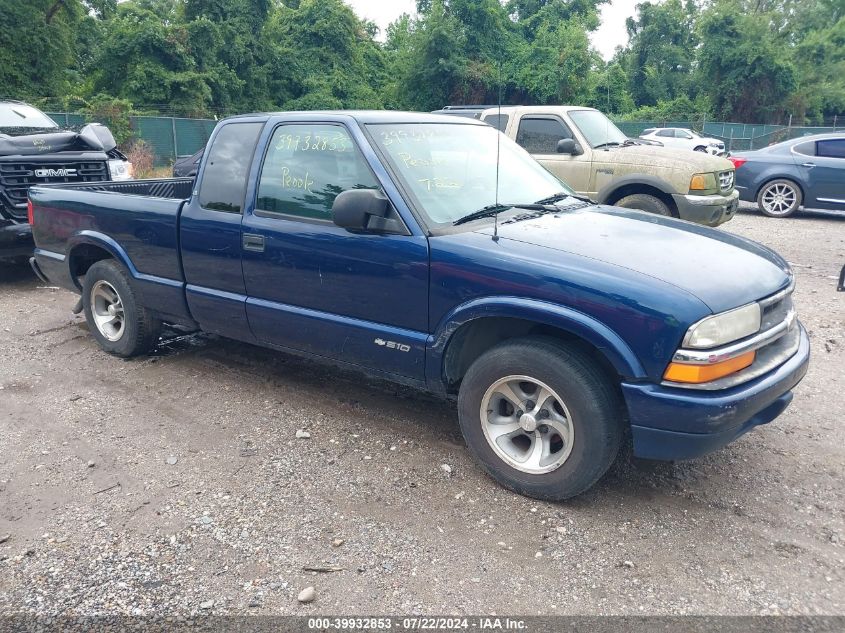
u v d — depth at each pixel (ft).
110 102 83.61
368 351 12.46
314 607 8.70
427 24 109.40
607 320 9.78
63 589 9.02
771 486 11.51
